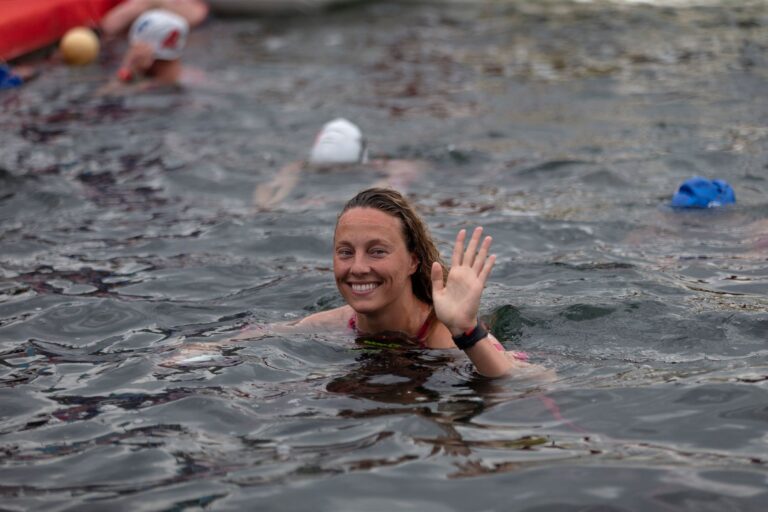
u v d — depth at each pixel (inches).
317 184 492.7
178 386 258.4
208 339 295.9
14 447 227.5
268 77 746.8
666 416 235.0
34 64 759.1
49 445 227.9
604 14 933.8
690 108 625.6
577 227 411.2
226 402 246.4
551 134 580.7
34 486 208.4
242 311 324.5
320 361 273.3
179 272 366.0
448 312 254.2
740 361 270.2
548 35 862.5
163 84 708.7
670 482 203.3
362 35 892.0
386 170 514.9
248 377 262.7
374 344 283.9
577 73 732.7
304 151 557.0
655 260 368.8
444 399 246.1
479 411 238.7
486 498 198.1
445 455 216.4
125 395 254.5
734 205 434.9
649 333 292.7
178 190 484.1
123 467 215.3
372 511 193.6
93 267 374.6
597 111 629.6
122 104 655.8
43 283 356.2
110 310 324.2
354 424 232.7
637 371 265.0
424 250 280.7
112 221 436.1
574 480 204.4
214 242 404.2
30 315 321.1
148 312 323.0
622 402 243.3
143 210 452.4
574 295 326.0
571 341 289.3
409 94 691.4
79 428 236.2
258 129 604.7
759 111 611.8
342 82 730.8
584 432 227.3
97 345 295.6
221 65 785.6
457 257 261.6
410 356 275.1
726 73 713.0
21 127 594.2
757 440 222.4
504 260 370.3
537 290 333.7
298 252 391.9
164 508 196.9
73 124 604.1
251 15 968.9
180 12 914.7
